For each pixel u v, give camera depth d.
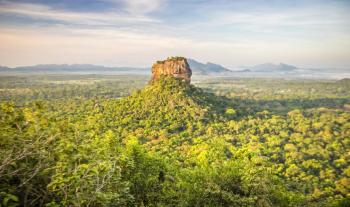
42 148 7.07
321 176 43.16
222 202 13.19
